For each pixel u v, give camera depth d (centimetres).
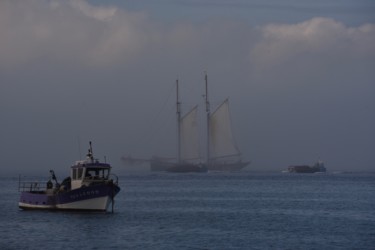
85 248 18038
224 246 18650
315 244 19225
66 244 18688
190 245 18712
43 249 17838
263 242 19512
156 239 19788
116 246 18400
